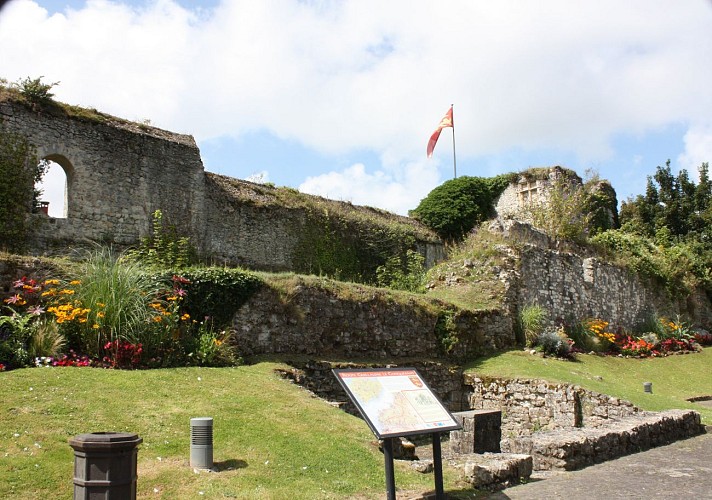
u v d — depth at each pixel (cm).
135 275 1023
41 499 520
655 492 673
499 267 1783
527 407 1312
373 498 599
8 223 1352
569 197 2555
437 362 1404
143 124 1662
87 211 1488
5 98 1387
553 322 1906
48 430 640
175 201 1662
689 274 2812
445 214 2711
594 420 1213
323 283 1300
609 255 2456
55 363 872
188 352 1021
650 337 2220
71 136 1481
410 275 1989
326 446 720
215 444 685
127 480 468
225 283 1130
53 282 948
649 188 3766
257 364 1065
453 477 698
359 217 2209
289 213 1981
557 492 671
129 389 805
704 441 1018
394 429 558
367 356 1314
